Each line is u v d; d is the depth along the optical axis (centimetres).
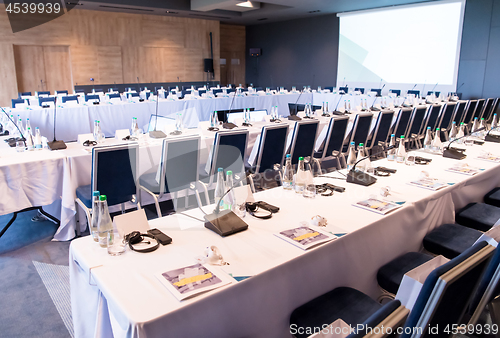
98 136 416
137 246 167
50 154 350
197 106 915
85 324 172
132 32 1365
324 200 230
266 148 385
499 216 274
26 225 370
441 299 109
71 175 339
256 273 147
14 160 325
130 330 120
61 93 996
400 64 1233
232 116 577
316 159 454
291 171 253
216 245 170
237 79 1852
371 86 1327
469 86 1103
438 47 1140
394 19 1221
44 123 717
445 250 226
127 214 175
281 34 1642
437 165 314
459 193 289
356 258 189
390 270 201
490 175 306
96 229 174
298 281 163
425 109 611
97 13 1280
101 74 1327
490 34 1041
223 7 1209
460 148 381
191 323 129
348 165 305
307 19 1517
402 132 592
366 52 1320
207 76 1579
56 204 366
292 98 1109
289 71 1644
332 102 1100
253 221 198
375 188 253
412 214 224
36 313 233
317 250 168
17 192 318
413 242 232
